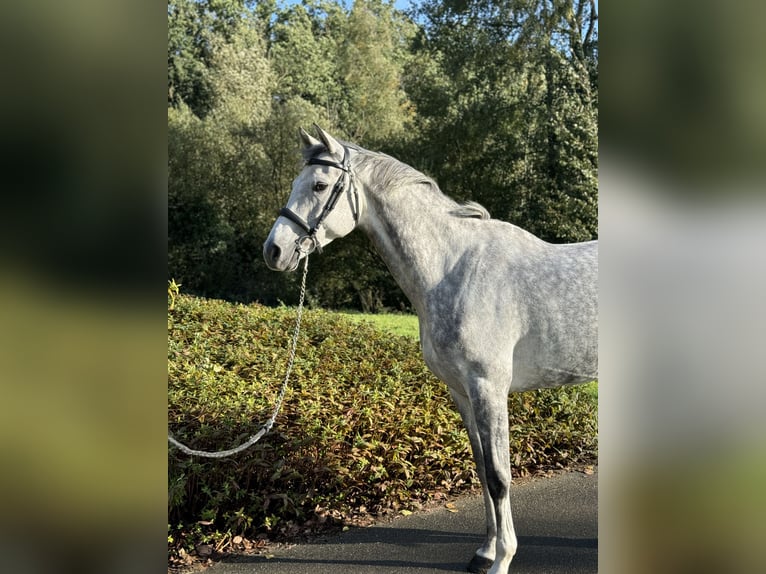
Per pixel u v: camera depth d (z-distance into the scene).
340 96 19.23
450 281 2.61
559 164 12.24
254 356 4.96
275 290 14.12
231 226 14.32
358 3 19.72
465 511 3.47
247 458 3.31
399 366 5.04
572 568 2.78
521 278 2.58
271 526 3.21
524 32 12.66
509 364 2.56
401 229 2.67
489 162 13.41
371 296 14.37
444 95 13.59
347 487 3.49
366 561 2.90
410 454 3.85
